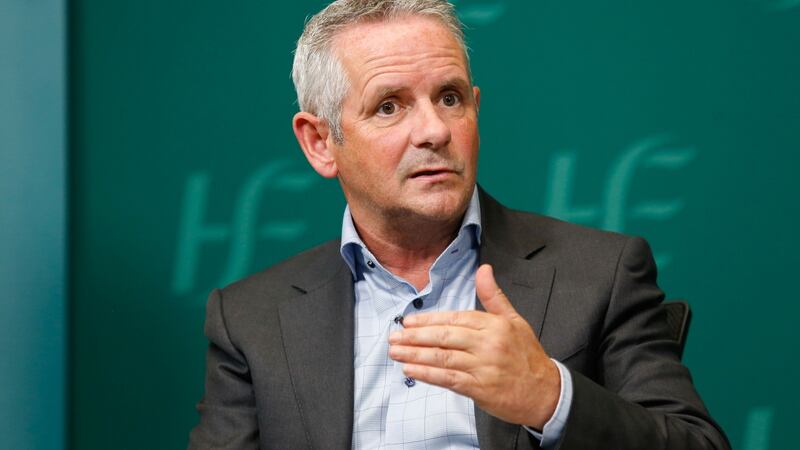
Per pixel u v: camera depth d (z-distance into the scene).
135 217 10.87
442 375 4.80
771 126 10.21
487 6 10.64
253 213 10.81
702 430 5.54
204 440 6.49
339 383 6.19
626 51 10.41
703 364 10.25
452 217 6.08
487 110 10.60
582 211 10.43
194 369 10.84
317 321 6.44
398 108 6.12
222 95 10.85
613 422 5.11
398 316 6.34
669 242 10.31
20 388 10.69
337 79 6.25
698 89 10.31
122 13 10.91
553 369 5.04
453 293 6.39
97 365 10.89
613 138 10.41
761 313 10.20
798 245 10.15
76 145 10.90
